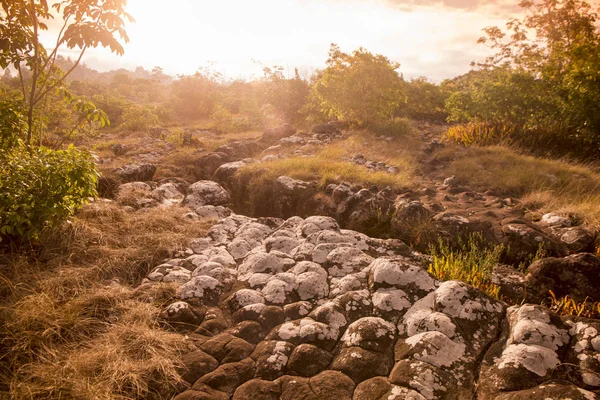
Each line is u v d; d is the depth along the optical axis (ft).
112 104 70.33
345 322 11.44
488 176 26.66
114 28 18.06
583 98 33.65
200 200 24.22
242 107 66.13
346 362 9.93
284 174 26.61
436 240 18.60
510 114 37.52
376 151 34.24
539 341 9.70
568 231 17.88
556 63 39.63
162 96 132.87
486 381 9.20
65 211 15.79
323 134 42.04
